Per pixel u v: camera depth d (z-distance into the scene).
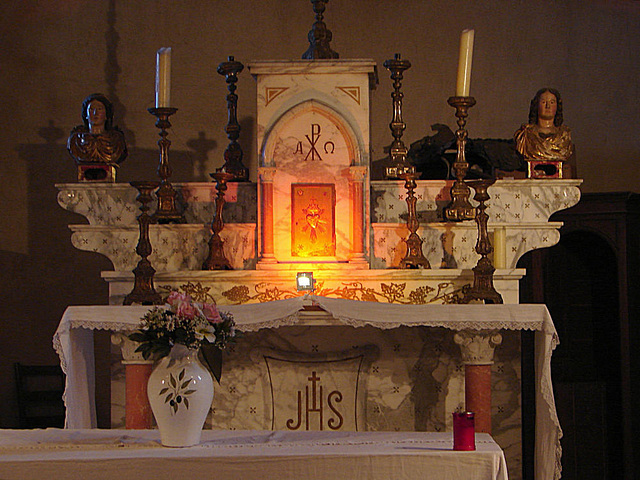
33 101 6.63
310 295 4.50
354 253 5.12
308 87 5.21
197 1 6.82
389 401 5.03
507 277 5.01
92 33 6.74
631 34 6.72
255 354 5.09
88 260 6.55
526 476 5.89
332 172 5.20
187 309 3.24
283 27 6.81
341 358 5.06
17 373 6.31
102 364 6.40
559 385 5.91
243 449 3.07
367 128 5.20
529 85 6.73
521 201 5.28
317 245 5.16
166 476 2.86
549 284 6.23
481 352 4.55
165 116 5.19
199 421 3.21
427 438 3.29
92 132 5.41
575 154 6.64
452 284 5.07
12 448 3.19
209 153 6.66
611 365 5.91
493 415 5.06
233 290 5.11
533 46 6.77
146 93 6.71
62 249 6.54
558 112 5.32
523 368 5.93
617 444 5.80
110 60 6.73
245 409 5.07
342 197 5.18
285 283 5.09
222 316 3.43
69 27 6.74
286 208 5.18
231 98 5.61
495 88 6.74
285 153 5.20
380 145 6.69
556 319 6.20
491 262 5.05
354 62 5.20
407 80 6.75
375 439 3.28
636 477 5.74
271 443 3.22
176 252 5.30
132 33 6.77
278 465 2.88
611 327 5.93
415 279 5.06
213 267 5.13
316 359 5.07
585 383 5.91
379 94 6.76
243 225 5.27
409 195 5.17
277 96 5.21
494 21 6.80
